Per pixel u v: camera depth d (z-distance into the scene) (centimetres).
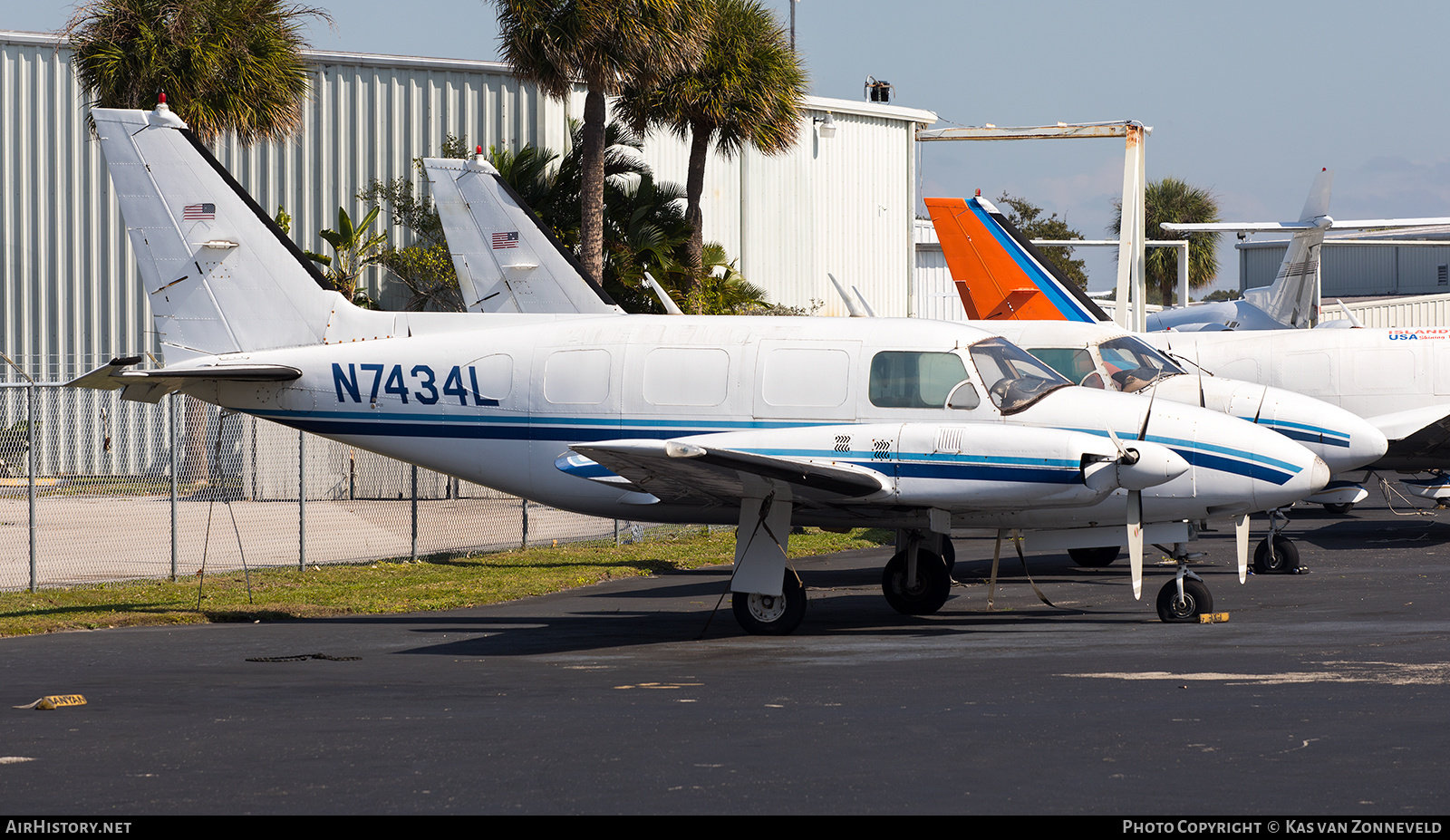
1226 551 3553
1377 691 1550
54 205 6316
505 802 1119
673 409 2489
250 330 2836
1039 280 4341
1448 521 4266
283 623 2459
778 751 1293
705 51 5150
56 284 6306
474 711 1531
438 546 3812
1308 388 3962
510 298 3381
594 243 5034
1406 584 2723
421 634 2272
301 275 2822
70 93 6312
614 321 2614
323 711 1540
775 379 2434
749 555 2230
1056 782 1158
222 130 5200
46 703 1574
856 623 2364
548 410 2569
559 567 3303
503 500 5288
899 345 2388
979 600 2648
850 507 2277
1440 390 3872
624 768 1230
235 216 2845
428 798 1133
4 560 3553
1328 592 2625
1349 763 1204
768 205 7456
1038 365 2397
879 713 1481
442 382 2650
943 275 9769
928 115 8306
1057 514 2267
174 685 1750
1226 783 1142
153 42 4925
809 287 7700
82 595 2786
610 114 6206
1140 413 2270
